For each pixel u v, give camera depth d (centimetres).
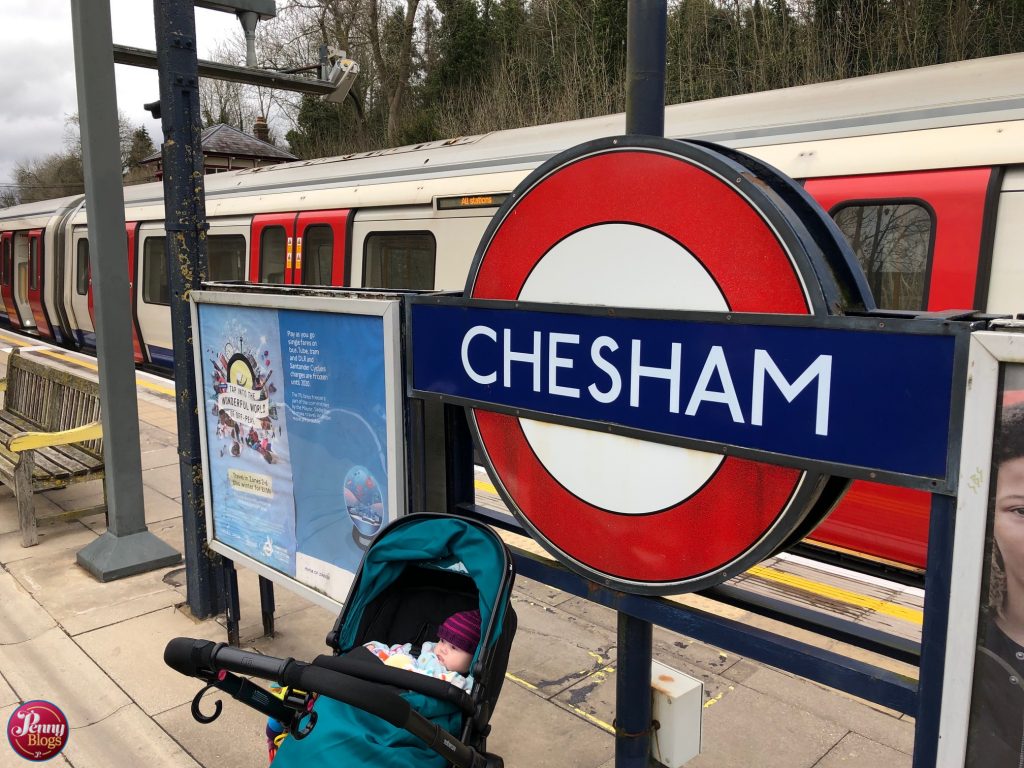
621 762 246
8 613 426
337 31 2834
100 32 428
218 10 523
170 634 403
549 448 235
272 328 330
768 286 183
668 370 201
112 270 457
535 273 235
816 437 174
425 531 238
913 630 351
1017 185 397
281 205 910
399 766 187
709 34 2056
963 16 1662
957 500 153
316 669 186
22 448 503
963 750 156
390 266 777
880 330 161
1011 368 144
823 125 480
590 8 2270
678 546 207
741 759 298
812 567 429
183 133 377
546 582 245
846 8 1814
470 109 2570
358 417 301
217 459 375
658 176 201
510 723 325
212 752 312
